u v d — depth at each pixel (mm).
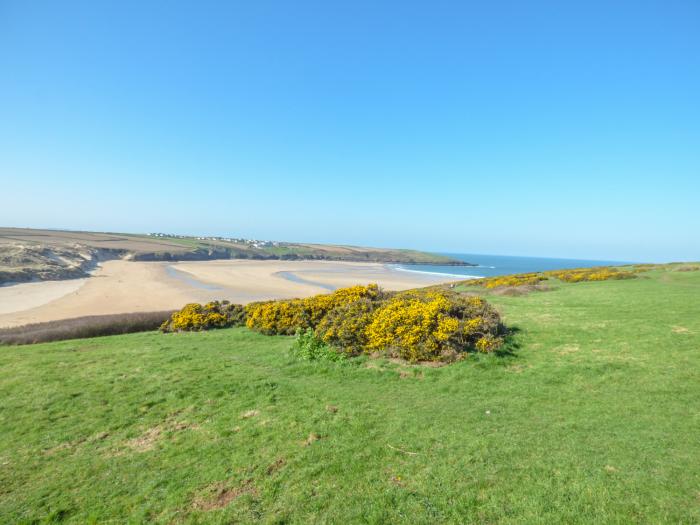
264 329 15852
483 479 5188
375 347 11297
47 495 5492
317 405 7906
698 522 4156
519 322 13672
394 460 5801
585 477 5090
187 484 5535
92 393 8977
